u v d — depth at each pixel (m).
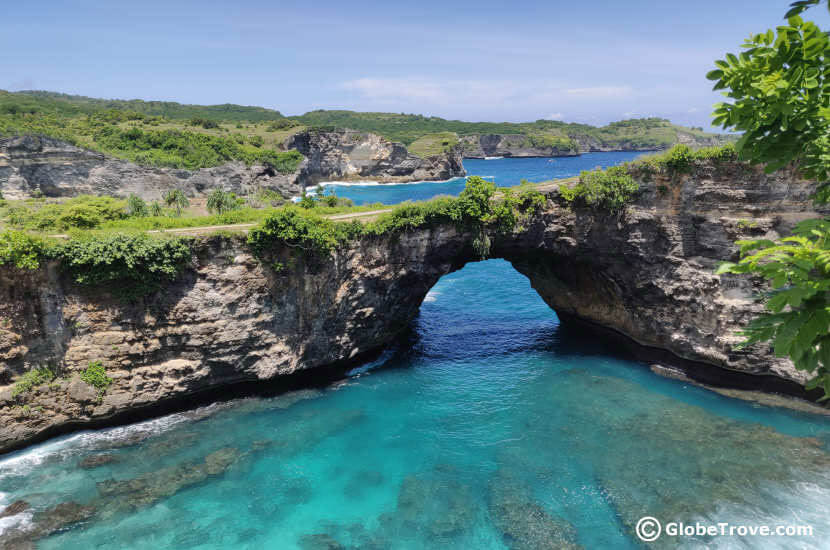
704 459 33.97
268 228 40.28
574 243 50.53
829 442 35.47
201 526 28.98
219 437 37.84
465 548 27.61
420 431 38.69
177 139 161.38
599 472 33.06
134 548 27.42
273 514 30.02
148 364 39.00
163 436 37.84
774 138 7.96
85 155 122.19
